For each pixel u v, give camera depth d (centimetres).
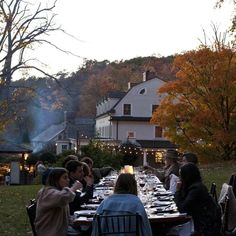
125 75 7162
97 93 7000
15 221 1114
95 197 947
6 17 2252
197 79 3077
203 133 3089
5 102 2347
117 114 5278
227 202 774
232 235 761
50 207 637
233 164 2819
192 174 745
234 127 3055
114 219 594
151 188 1105
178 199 759
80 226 709
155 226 727
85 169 962
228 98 3058
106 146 2755
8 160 3888
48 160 3328
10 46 2294
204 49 3041
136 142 5091
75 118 7281
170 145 5034
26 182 3375
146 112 5284
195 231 714
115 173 1886
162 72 6788
